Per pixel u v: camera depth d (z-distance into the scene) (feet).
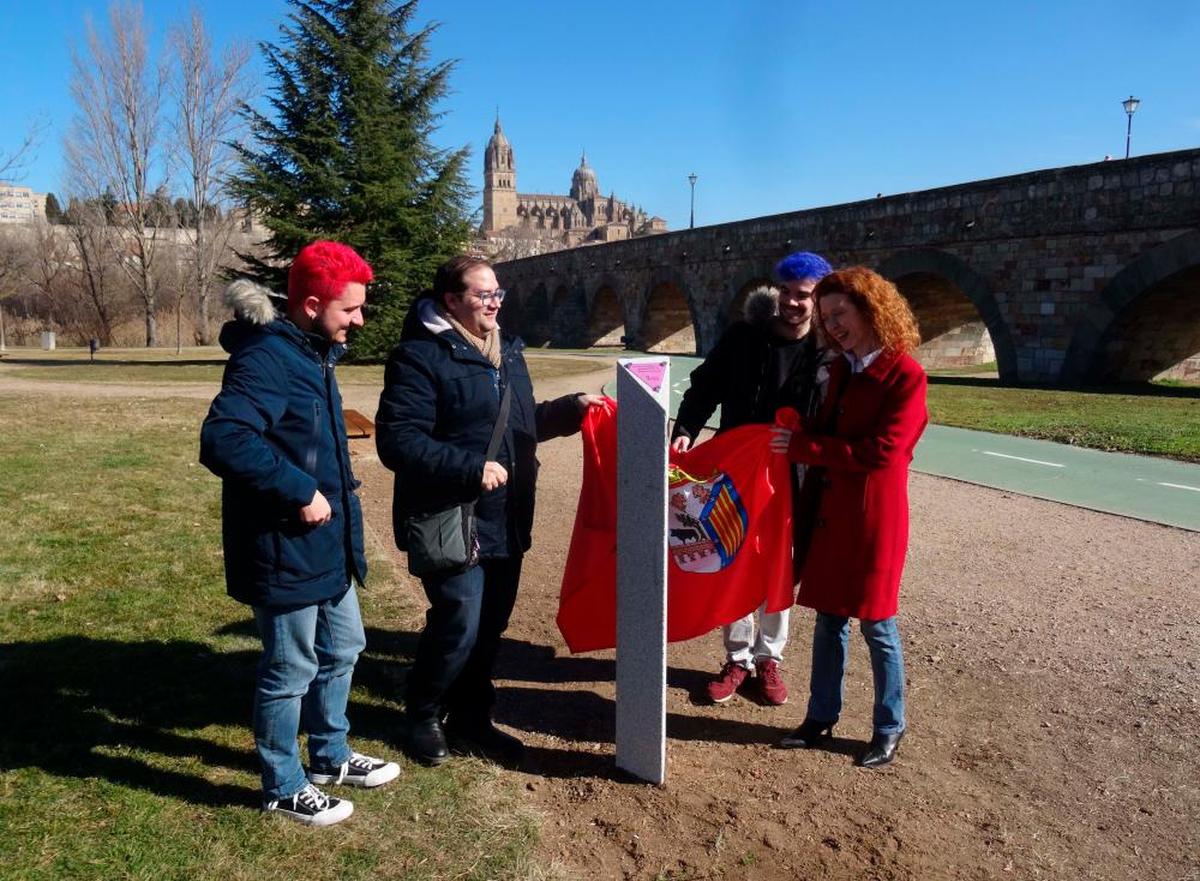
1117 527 23.08
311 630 9.52
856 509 10.77
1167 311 66.95
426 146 100.94
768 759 11.50
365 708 12.65
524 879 8.79
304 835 9.44
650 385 10.16
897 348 10.48
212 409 8.50
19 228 196.54
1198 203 59.21
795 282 12.24
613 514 12.11
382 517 25.00
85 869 8.69
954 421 43.98
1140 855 9.38
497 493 10.80
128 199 160.15
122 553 20.06
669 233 132.26
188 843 9.21
